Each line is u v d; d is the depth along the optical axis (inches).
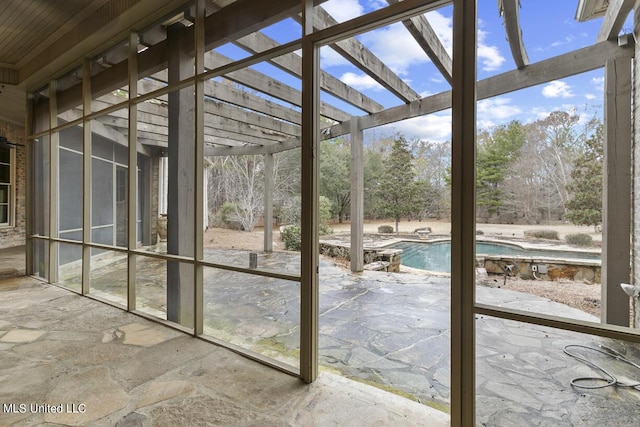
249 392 77.1
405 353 108.8
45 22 143.6
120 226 277.4
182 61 124.5
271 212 215.3
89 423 65.4
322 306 157.4
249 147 249.0
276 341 118.7
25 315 128.4
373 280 209.5
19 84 191.3
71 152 214.2
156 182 317.4
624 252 77.8
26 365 88.3
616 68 78.6
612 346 82.8
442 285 195.9
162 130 263.4
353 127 223.3
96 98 165.9
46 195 199.6
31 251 202.8
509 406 75.3
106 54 154.1
